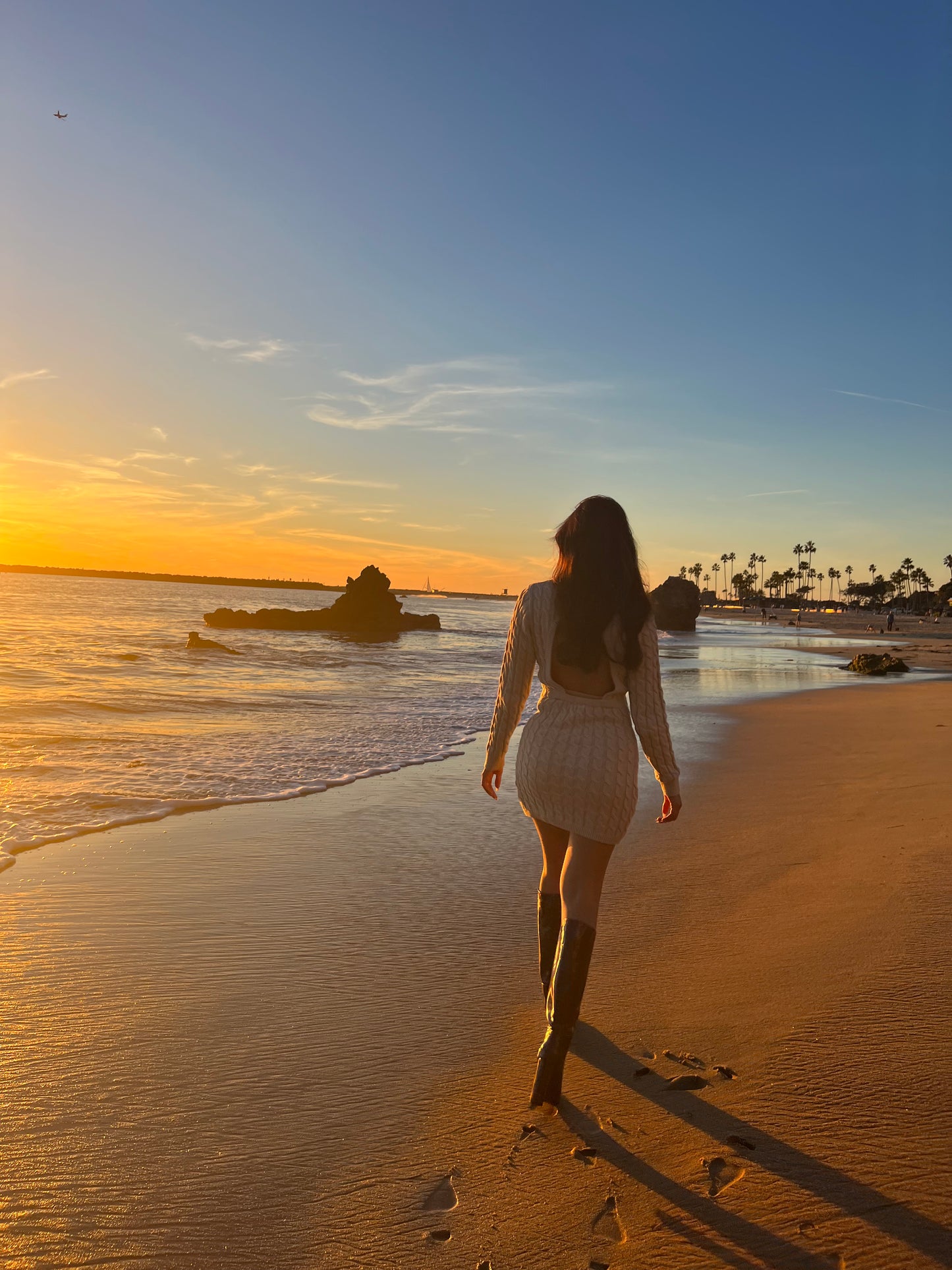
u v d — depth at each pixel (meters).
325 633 48.00
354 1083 2.51
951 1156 2.06
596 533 2.58
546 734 2.58
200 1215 1.91
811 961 3.28
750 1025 2.78
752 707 13.71
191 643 28.42
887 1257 1.74
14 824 5.54
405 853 5.05
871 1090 2.36
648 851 5.04
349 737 9.84
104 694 14.17
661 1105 2.34
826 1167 2.04
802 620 110.56
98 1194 1.98
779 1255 1.76
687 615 68.62
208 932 3.74
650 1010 2.92
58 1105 2.36
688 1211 1.90
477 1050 2.72
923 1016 2.78
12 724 10.39
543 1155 2.13
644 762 8.33
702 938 3.60
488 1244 1.81
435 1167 2.09
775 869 4.62
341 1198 1.97
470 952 3.57
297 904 4.12
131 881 4.43
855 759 8.33
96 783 6.90
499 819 5.96
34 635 31.69
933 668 26.56
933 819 5.53
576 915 2.46
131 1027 2.84
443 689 17.30
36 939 3.61
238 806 6.22
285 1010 3.00
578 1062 2.59
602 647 2.53
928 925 3.57
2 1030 2.80
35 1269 1.73
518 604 2.75
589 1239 1.82
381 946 3.62
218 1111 2.34
